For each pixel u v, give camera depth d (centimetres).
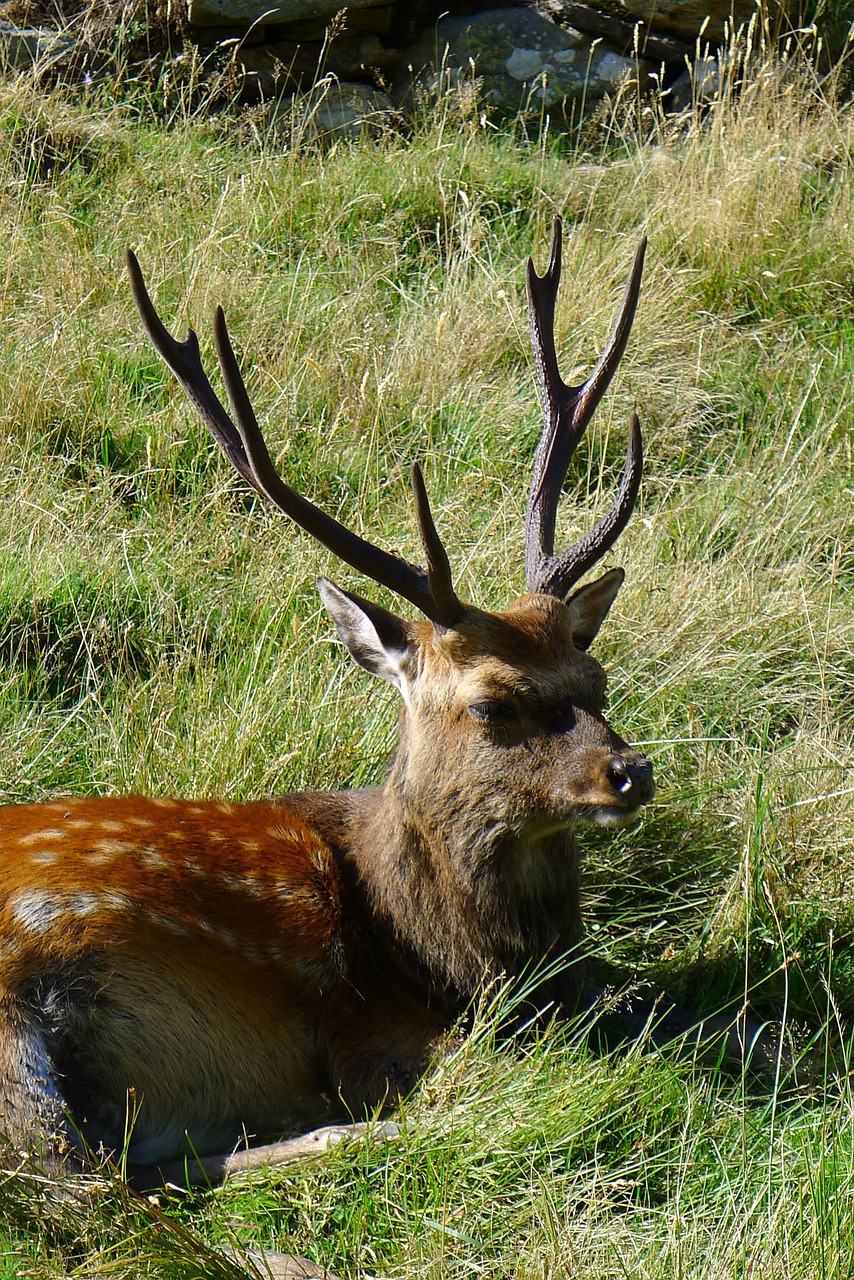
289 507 754
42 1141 670
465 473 1247
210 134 1748
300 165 1683
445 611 736
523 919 771
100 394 1271
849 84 1945
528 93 1895
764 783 954
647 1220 670
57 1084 679
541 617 754
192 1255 612
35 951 691
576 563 805
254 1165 696
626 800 713
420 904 770
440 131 1734
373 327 1410
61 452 1231
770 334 1500
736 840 923
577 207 1681
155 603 1072
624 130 1834
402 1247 647
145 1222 641
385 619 778
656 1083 732
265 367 1341
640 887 895
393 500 1225
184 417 1248
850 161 1761
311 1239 657
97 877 721
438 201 1653
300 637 1029
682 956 852
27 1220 645
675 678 1032
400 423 1316
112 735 939
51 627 1047
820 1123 710
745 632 1090
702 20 1911
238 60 1862
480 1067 728
